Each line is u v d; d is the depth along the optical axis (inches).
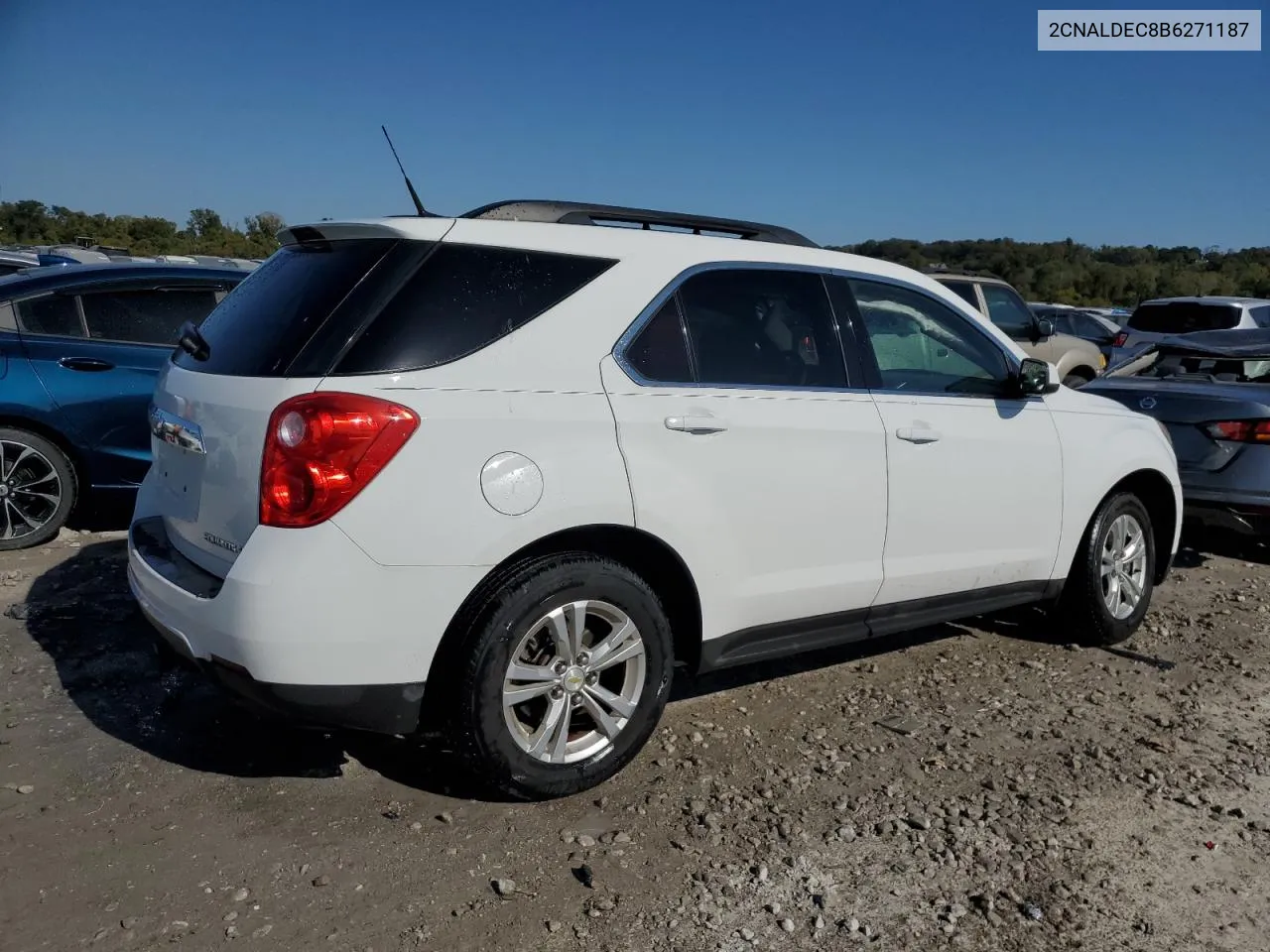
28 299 230.1
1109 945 108.4
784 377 148.1
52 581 207.9
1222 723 167.0
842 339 156.6
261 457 113.0
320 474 110.3
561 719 127.7
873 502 154.8
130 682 162.2
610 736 132.4
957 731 158.9
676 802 132.4
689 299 140.3
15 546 228.8
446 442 115.6
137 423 238.7
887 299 165.6
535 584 121.8
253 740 144.9
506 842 121.3
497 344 123.0
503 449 119.0
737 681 175.8
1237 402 253.4
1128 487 208.4
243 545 114.7
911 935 108.4
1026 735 158.7
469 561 117.0
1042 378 176.1
